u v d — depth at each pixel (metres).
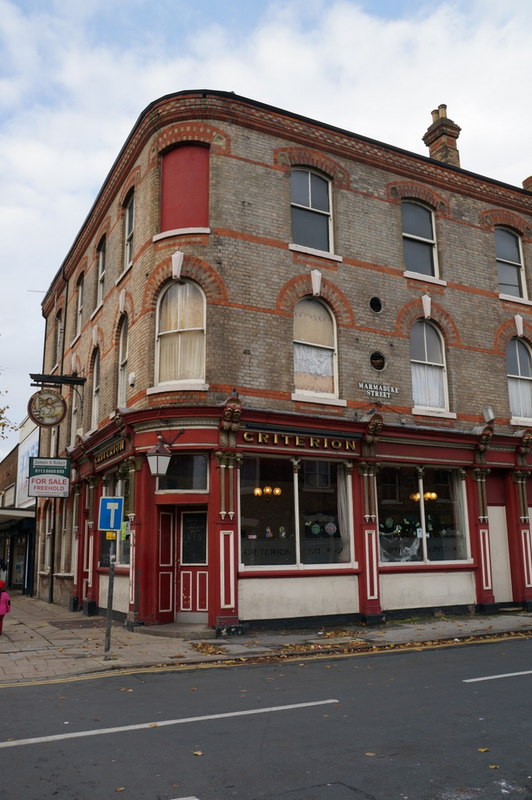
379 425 15.48
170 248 15.08
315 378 15.79
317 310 16.17
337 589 14.87
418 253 18.22
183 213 15.30
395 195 17.84
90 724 6.93
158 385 14.77
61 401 20.14
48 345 27.81
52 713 7.43
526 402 19.28
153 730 6.67
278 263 15.60
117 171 18.39
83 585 19.19
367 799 4.86
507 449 18.02
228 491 13.80
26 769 5.56
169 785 5.17
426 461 16.55
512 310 19.36
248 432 14.16
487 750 5.93
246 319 14.94
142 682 9.25
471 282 18.70
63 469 19.67
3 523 30.94
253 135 15.95
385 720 6.95
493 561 17.53
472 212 19.25
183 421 13.93
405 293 17.39
